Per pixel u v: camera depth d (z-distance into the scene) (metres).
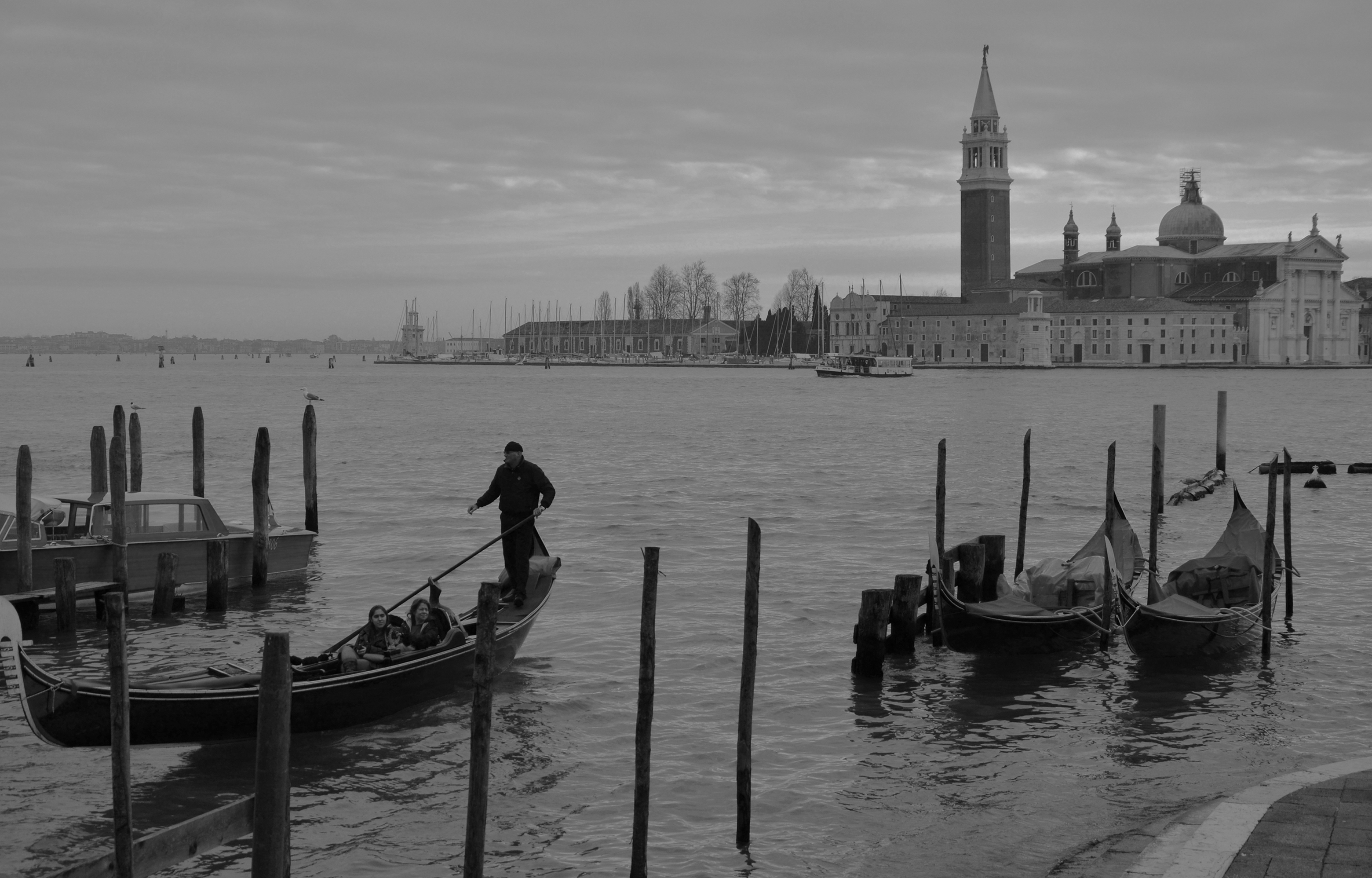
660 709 21.05
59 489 48.97
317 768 18.34
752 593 15.76
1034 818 16.25
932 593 25.69
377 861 15.38
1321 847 11.89
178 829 11.93
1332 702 21.48
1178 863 11.55
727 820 16.42
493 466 59.75
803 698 21.64
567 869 15.07
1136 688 22.39
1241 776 17.78
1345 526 40.84
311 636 25.91
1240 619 24.55
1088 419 100.38
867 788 17.50
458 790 17.58
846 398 138.38
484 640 12.83
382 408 115.75
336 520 41.50
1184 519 43.25
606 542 37.50
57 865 15.20
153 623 26.80
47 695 16.80
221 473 55.16
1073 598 25.59
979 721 20.47
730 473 57.72
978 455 67.38
